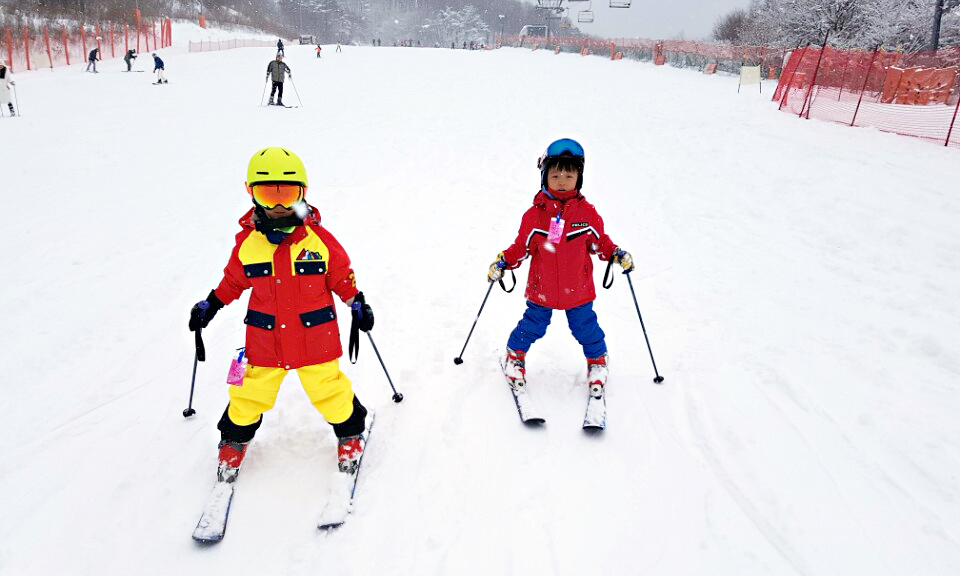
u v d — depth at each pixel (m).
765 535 2.40
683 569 2.26
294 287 2.49
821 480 2.67
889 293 4.46
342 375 2.72
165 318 4.35
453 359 3.75
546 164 2.98
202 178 8.47
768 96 16.42
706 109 14.35
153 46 41.41
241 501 2.59
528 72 27.64
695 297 4.63
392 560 2.29
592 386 3.25
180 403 3.31
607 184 8.25
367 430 3.05
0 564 2.27
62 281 4.88
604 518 2.50
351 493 2.60
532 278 3.25
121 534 2.43
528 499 2.60
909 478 2.66
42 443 2.95
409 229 6.46
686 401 3.29
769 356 3.70
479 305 4.57
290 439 2.99
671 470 2.77
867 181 7.14
